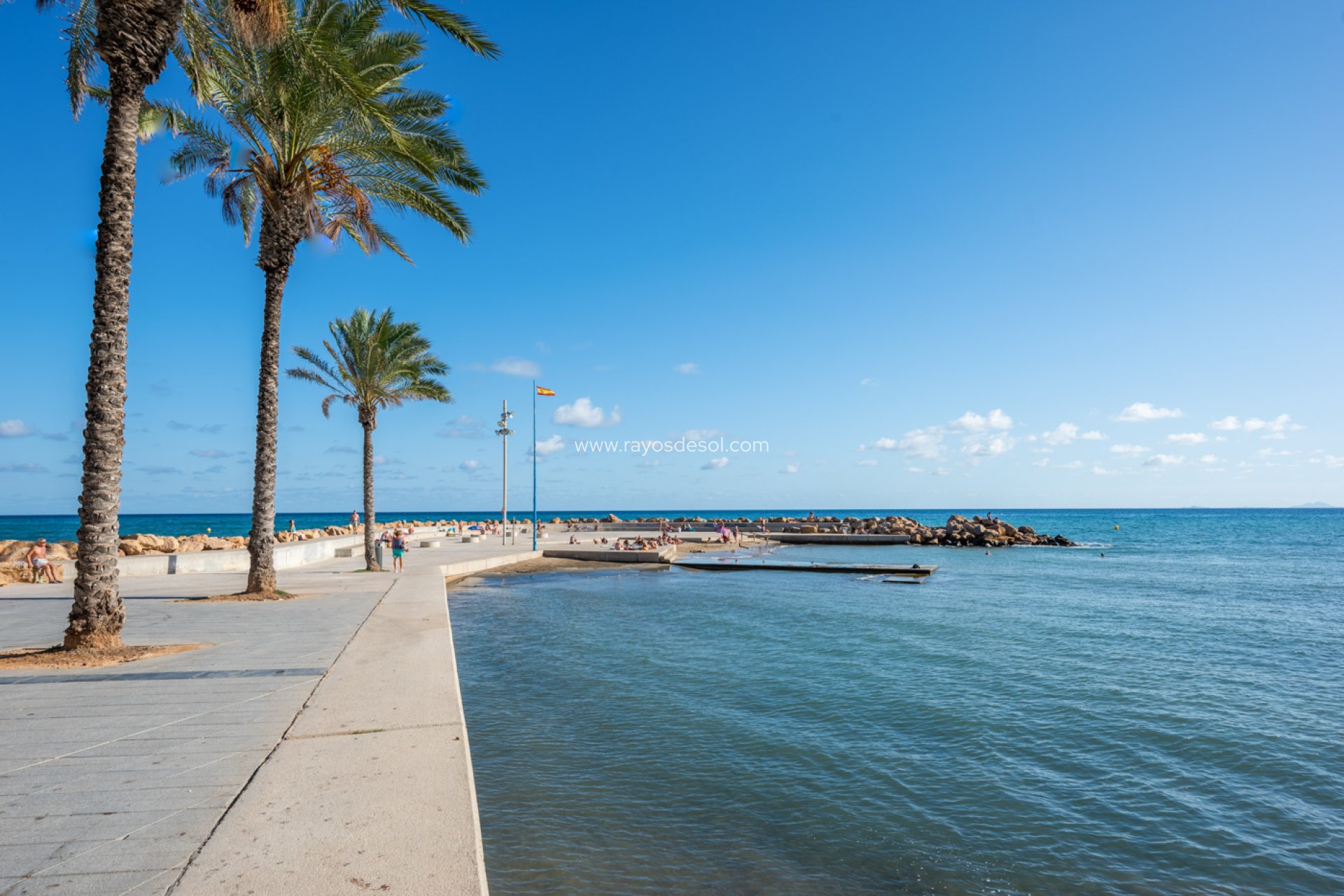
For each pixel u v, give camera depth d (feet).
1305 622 68.49
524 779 26.09
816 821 23.27
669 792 25.21
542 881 18.95
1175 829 23.48
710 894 18.69
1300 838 22.97
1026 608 76.74
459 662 46.09
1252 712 36.78
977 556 164.86
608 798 24.59
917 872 20.31
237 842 11.70
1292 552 182.19
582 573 112.78
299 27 45.34
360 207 55.93
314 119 50.21
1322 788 27.07
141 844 11.68
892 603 79.05
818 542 207.41
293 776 14.93
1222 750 30.96
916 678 42.88
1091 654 51.13
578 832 21.94
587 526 255.70
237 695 22.08
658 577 107.96
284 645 31.42
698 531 220.23
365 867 10.84
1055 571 126.82
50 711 20.18
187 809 13.15
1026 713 35.96
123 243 30.81
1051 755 30.04
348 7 51.37
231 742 17.33
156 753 16.47
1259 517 624.18
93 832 12.16
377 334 83.66
